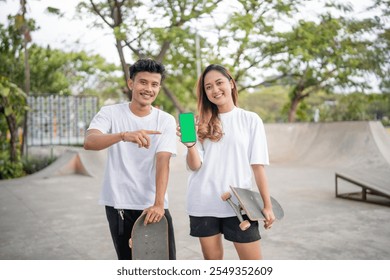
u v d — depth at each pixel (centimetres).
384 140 975
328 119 1452
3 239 398
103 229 433
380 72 1216
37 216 499
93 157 917
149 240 185
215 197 208
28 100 1141
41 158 1041
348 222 439
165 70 202
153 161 205
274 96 2983
